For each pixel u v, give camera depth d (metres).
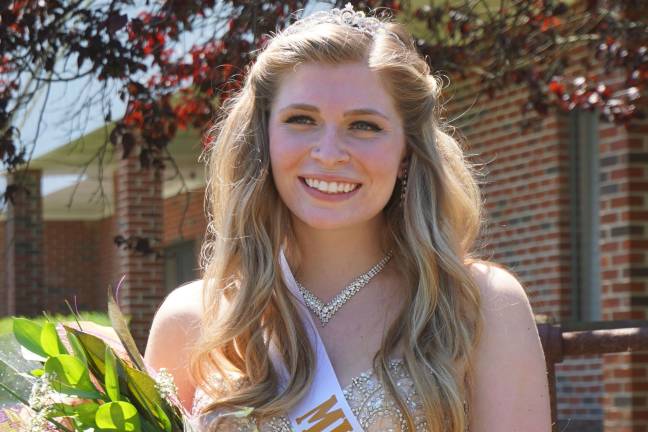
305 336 2.57
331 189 2.54
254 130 2.68
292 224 2.69
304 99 2.53
